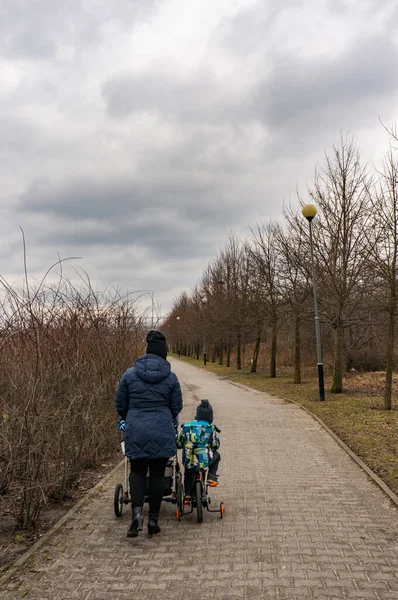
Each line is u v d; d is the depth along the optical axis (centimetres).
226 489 657
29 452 488
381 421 1224
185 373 4234
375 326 2200
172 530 502
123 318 1026
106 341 905
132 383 498
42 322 644
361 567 402
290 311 2409
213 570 402
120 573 399
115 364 923
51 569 408
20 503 526
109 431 855
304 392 2141
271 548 446
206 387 2725
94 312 875
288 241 2367
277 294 2789
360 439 1006
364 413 1392
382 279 1550
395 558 419
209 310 4947
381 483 665
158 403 495
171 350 11462
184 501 538
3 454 495
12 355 580
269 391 2312
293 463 810
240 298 3738
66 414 593
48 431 538
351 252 1905
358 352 3162
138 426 483
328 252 1952
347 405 1600
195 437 547
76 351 734
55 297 726
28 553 440
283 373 3597
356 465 788
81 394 671
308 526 505
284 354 4394
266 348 4791
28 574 399
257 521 525
